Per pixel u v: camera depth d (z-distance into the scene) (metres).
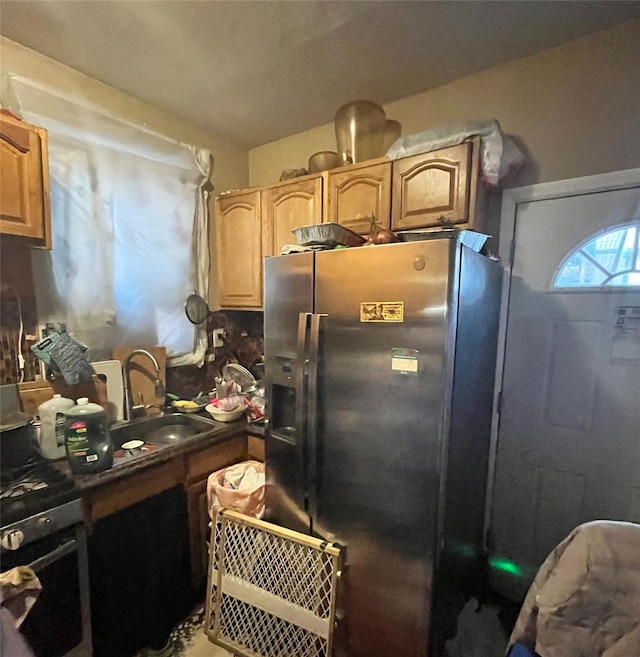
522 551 1.96
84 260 1.90
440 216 1.72
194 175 2.37
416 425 1.35
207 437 1.93
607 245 1.69
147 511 1.68
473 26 1.58
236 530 1.74
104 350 2.03
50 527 1.31
